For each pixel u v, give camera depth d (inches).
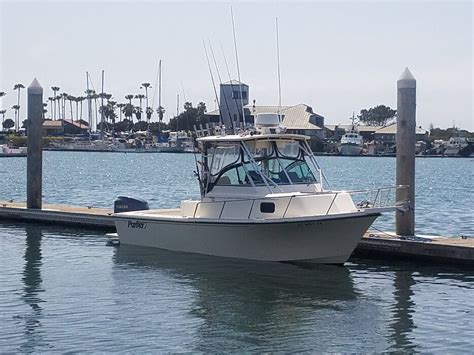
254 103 778.2
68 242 861.2
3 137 5334.6
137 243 805.9
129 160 4057.6
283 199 691.4
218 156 744.3
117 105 6117.1
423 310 557.0
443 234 978.7
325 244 689.0
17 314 537.0
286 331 503.2
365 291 616.4
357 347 470.0
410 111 762.2
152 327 509.4
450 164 4217.5
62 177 2503.7
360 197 1170.6
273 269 689.6
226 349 465.1
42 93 1061.8
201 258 735.7
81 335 488.4
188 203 768.3
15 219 1059.9
